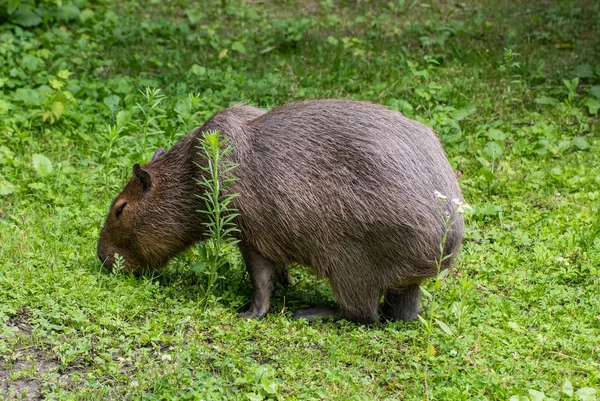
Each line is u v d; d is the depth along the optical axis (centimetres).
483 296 646
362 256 584
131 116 903
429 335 564
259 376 508
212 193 592
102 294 599
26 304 588
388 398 504
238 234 605
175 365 529
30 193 783
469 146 902
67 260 654
